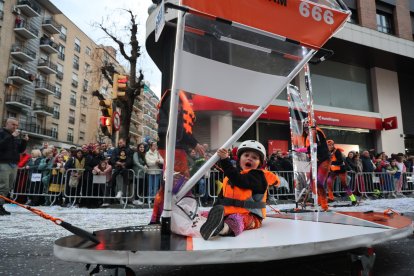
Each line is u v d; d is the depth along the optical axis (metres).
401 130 18.17
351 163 10.04
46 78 41.06
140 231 2.24
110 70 19.78
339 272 2.47
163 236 2.02
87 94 48.69
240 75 2.39
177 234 2.09
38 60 39.69
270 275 2.42
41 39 39.94
